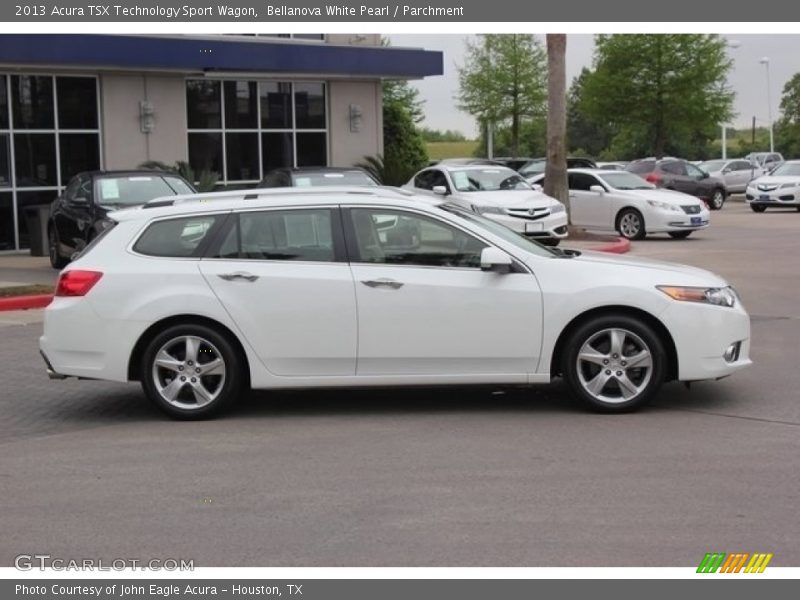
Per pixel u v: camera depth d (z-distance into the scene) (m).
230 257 8.24
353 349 8.15
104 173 17.66
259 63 24.50
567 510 6.00
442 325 8.11
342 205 8.31
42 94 22.70
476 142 78.44
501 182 22.55
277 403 8.92
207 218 8.31
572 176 26.14
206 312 8.12
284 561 5.37
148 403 9.05
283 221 8.29
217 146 25.78
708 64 47.88
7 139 22.28
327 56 25.69
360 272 8.15
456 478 6.66
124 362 8.20
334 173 19.75
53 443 7.76
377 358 8.17
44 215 21.50
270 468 6.98
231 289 8.14
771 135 66.25
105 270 8.23
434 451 7.31
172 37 23.05
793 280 16.58
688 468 6.77
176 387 8.26
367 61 26.44
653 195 24.55
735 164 47.53
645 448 7.27
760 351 10.75
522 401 8.79
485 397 8.98
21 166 22.52
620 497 6.21
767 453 7.10
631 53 48.72
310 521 5.93
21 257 21.67
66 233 18.08
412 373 8.20
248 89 26.17
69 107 23.12
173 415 8.28
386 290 8.11
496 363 8.18
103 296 8.17
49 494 6.52
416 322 8.11
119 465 7.13
